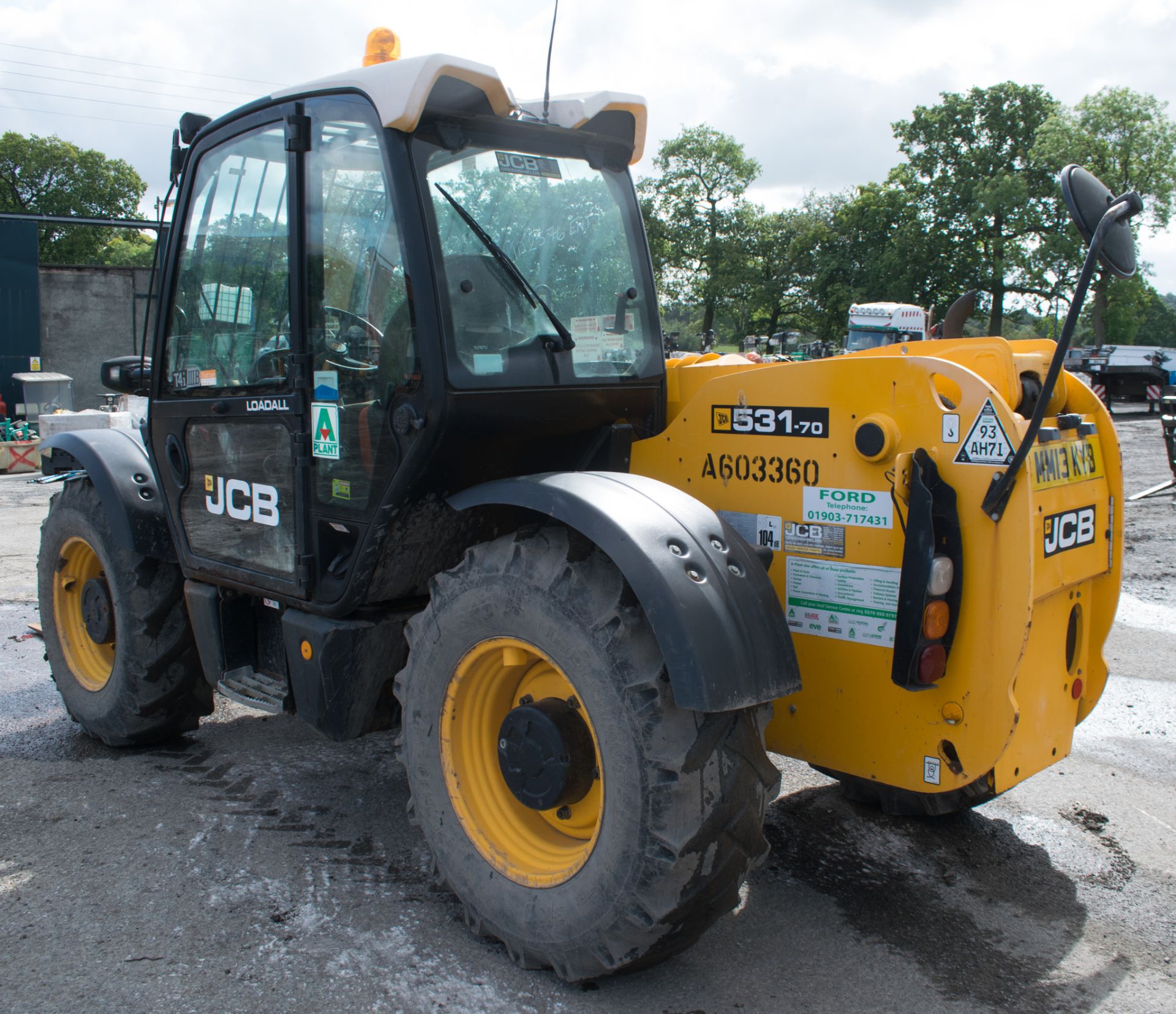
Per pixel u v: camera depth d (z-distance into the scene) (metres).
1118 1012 2.26
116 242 58.69
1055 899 2.78
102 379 3.55
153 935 2.52
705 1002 2.28
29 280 21.98
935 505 2.32
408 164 2.47
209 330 3.20
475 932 2.52
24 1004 2.22
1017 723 2.40
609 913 2.16
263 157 2.92
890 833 3.18
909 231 48.75
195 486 3.33
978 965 2.46
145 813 3.26
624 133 3.00
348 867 2.90
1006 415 2.21
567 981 2.32
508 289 2.65
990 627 2.29
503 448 2.70
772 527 2.64
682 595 2.10
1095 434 2.79
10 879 2.80
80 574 4.05
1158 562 7.07
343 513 2.75
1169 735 4.04
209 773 3.62
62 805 3.33
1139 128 36.84
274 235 2.90
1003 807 3.39
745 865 2.20
